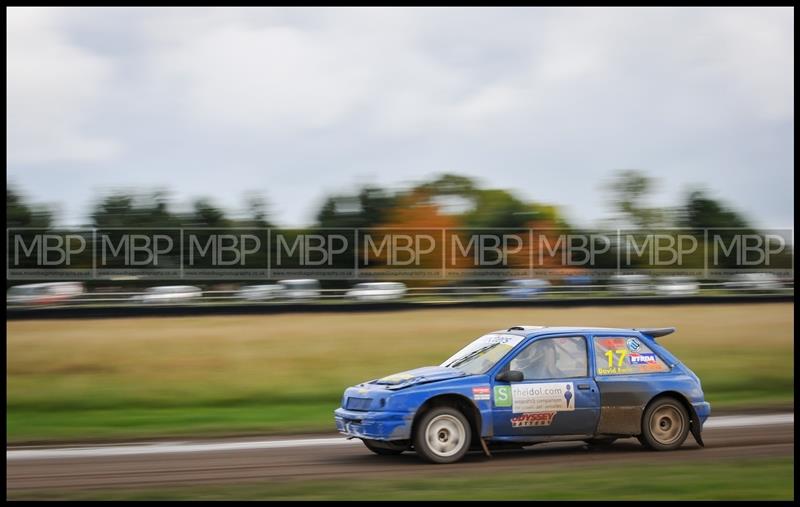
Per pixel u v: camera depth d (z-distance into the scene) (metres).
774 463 10.13
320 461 11.11
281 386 23.12
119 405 20.23
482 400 10.73
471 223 62.78
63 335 31.53
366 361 27.52
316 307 38.03
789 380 24.11
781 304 40.28
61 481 9.78
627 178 63.34
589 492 8.37
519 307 39.38
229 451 12.39
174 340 30.56
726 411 17.61
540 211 63.12
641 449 11.66
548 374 11.13
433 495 8.30
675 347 29.67
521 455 11.31
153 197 60.78
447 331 33.50
